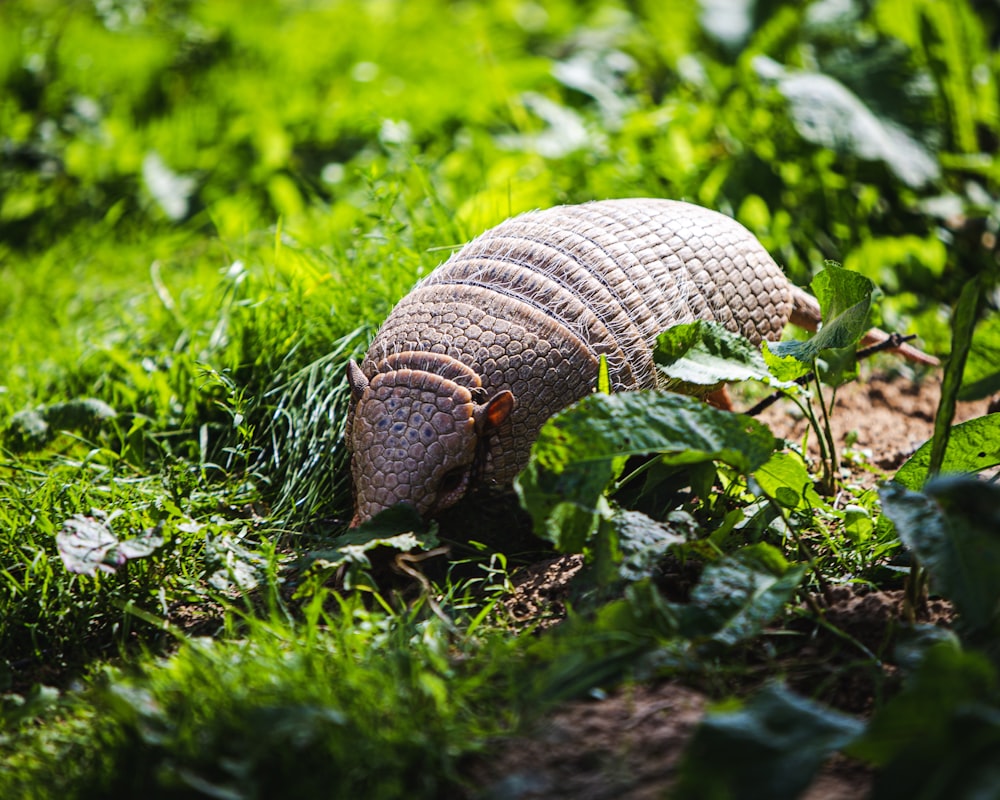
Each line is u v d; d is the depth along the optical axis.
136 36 8.45
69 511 3.40
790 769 1.90
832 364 3.37
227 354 4.23
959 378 2.46
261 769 2.17
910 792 1.86
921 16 6.12
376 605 3.04
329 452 3.66
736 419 2.62
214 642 2.82
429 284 3.41
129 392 4.23
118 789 2.23
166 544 3.19
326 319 4.22
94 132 7.42
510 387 3.14
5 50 7.91
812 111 5.59
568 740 2.23
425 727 2.25
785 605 2.66
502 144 6.30
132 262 5.98
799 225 5.36
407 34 9.29
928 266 5.19
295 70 8.27
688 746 1.97
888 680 2.46
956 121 6.06
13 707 2.73
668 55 7.21
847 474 3.80
